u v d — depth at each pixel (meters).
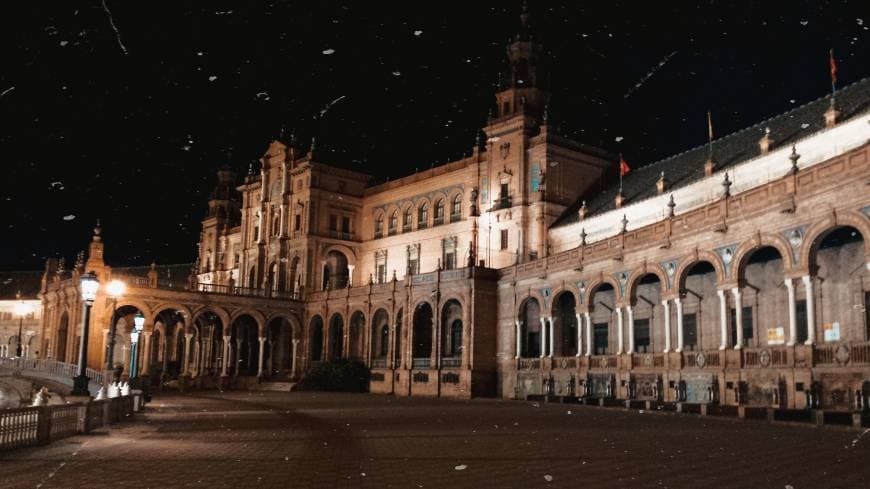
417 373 61.59
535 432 23.19
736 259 34.47
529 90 67.31
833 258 36.16
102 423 25.00
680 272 38.38
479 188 69.81
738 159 47.84
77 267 67.94
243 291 82.56
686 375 37.81
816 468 14.19
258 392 65.19
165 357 83.06
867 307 34.28
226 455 16.98
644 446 18.61
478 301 57.12
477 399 53.25
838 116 41.16
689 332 44.25
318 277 81.25
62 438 20.88
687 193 49.62
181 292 72.19
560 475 13.59
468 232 70.75
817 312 36.72
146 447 18.66
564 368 48.84
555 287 50.69
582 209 59.62
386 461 15.86
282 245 84.31
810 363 30.41
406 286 64.69
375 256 82.44
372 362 67.94
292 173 85.06
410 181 79.19
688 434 22.20
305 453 17.41
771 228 32.53
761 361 33.12
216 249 107.50
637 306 48.16
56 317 72.75
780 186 32.09
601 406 40.62
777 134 47.75
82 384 25.47
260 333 76.44
